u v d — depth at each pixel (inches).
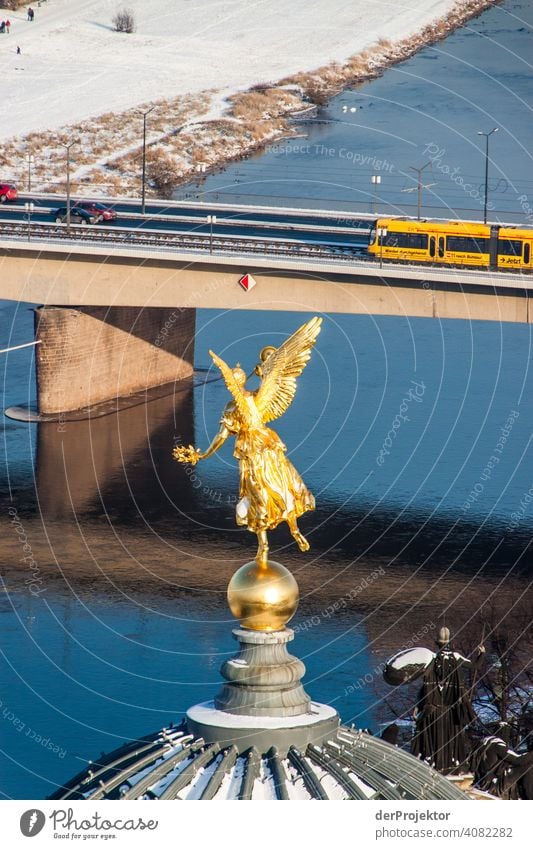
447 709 2514.8
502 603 6914.4
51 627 6732.3
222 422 1980.8
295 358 1984.5
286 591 1999.3
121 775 2038.6
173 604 7037.4
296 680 2028.8
